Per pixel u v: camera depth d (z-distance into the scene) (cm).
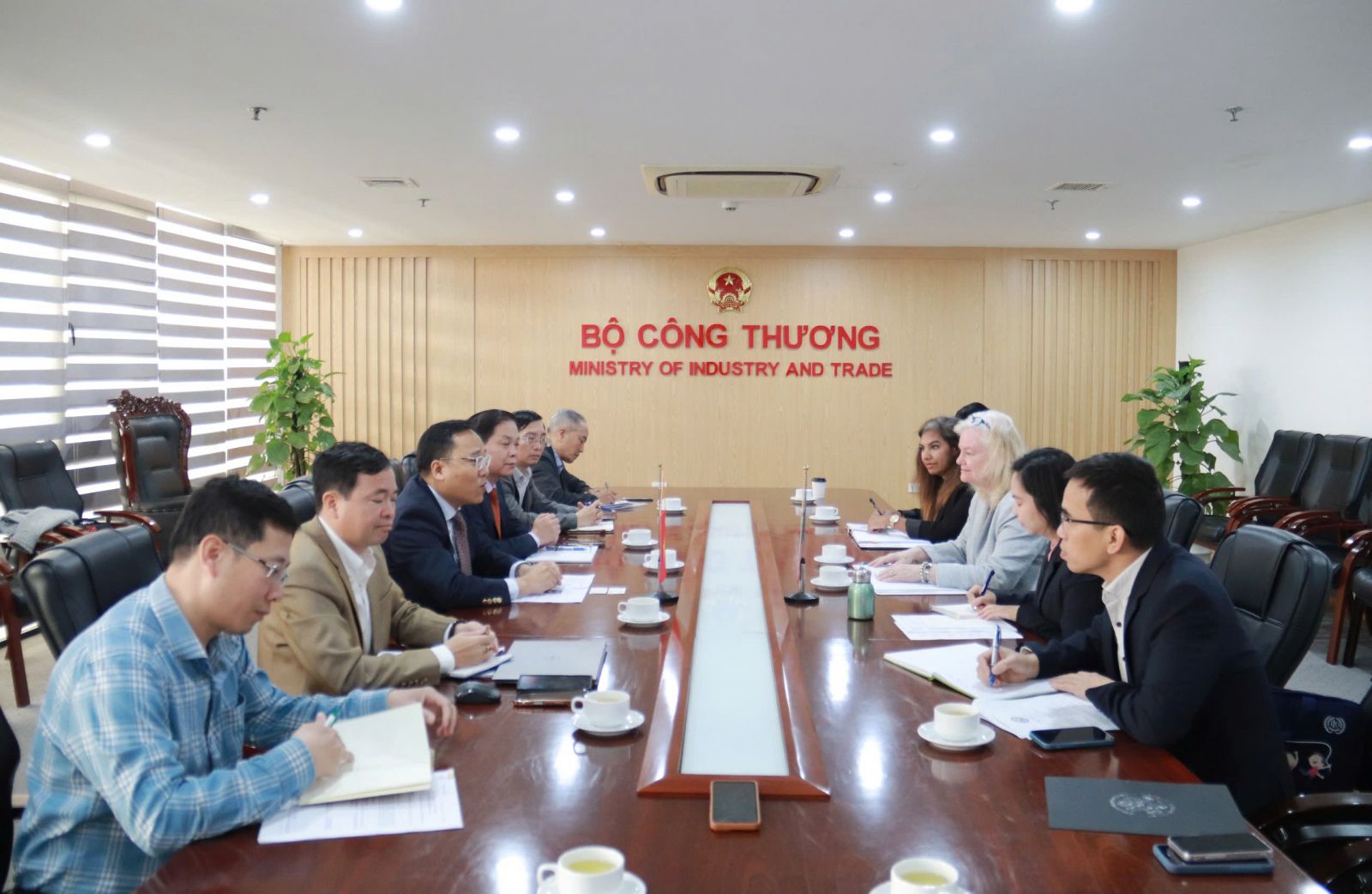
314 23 368
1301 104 466
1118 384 962
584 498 557
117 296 707
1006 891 136
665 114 484
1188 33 376
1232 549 276
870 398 962
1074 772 176
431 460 324
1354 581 511
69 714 158
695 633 266
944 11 354
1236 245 864
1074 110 475
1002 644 257
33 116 496
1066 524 220
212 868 142
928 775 174
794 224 816
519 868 141
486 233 874
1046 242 915
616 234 880
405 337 959
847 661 242
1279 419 806
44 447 585
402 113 485
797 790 166
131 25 371
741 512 512
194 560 168
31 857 164
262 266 919
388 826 153
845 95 452
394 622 266
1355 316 719
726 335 959
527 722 201
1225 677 203
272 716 194
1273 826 188
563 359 960
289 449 830
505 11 355
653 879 138
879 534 436
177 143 550
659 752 179
